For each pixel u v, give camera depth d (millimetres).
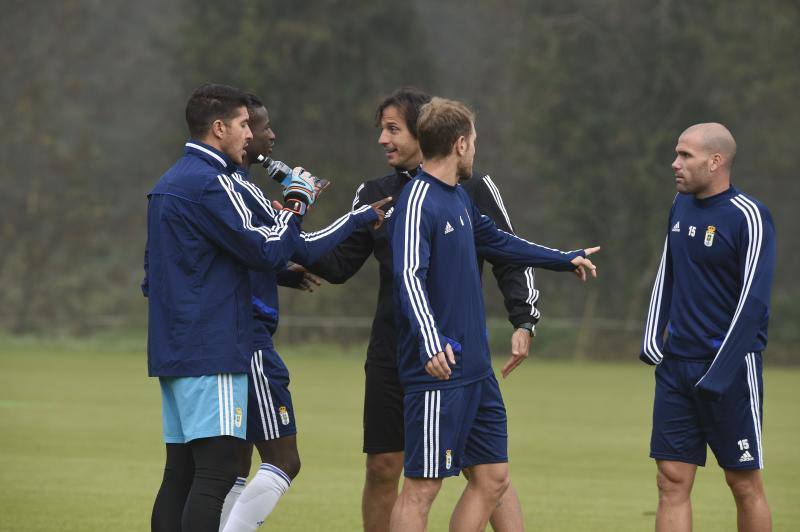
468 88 153125
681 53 130500
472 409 19219
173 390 19016
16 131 143625
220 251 18984
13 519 26250
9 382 68812
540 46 135125
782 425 52625
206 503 18531
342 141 139250
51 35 151375
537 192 146500
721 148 20672
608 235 132750
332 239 20297
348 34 138875
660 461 21328
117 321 127938
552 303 133750
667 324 21703
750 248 20344
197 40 138875
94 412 52219
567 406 61250
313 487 32312
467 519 19578
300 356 110938
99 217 143625
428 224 18844
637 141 130875
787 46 130500
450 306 18984
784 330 115375
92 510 27594
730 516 28828
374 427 21828
